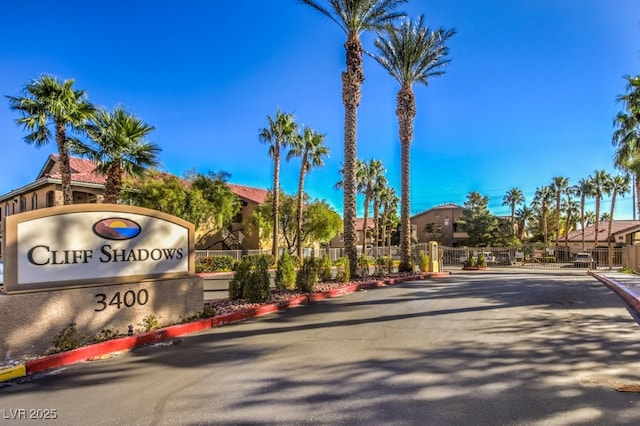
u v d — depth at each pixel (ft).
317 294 40.55
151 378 16.81
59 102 53.93
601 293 43.86
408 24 70.59
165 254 26.32
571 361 18.21
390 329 25.45
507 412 12.87
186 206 89.35
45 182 83.66
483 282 58.59
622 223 186.70
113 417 13.03
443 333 24.12
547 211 223.92
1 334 18.93
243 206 129.90
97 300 22.45
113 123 56.75
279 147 102.12
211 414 13.08
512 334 23.71
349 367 17.67
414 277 64.34
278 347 21.40
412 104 73.97
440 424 12.12
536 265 122.83
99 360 19.61
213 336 24.32
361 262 65.72
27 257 20.30
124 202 82.84
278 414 12.96
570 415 12.62
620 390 14.64
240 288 35.88
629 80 67.77
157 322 24.68
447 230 210.18
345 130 56.54
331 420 12.46
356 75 56.34
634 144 73.26
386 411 13.05
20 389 15.80
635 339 22.31
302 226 124.77
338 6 55.26
